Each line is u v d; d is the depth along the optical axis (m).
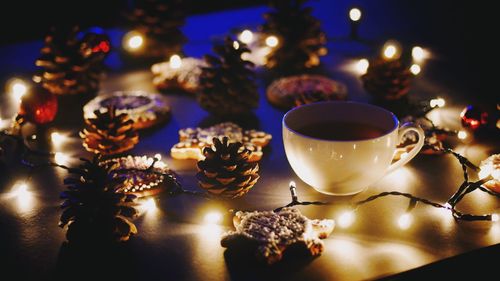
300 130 0.77
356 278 0.66
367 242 0.70
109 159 0.83
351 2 1.34
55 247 0.70
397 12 1.28
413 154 0.75
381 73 0.94
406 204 0.75
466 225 0.72
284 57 1.07
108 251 0.69
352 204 0.74
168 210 0.75
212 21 1.28
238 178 0.74
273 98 0.97
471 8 1.21
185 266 0.68
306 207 0.75
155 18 1.11
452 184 0.79
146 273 0.67
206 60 0.92
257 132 0.87
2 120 0.93
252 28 1.23
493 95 0.98
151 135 0.90
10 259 0.69
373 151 0.72
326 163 0.72
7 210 0.75
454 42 1.16
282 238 0.68
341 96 0.95
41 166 0.83
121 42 1.20
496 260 0.70
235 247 0.68
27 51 1.17
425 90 1.00
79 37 1.01
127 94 0.96
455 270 0.69
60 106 0.97
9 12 1.66
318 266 0.67
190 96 1.01
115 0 1.68
